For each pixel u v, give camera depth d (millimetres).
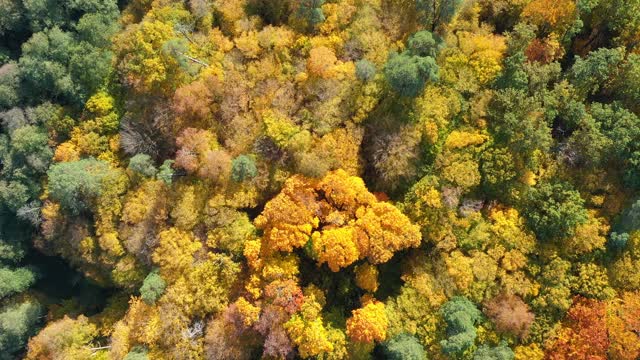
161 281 45812
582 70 44531
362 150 46094
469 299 44250
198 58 48281
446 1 45000
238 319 44156
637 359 42719
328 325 44562
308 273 46719
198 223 46656
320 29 47750
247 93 47156
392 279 47719
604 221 44281
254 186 45750
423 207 44719
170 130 48406
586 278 43219
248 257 43594
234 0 49438
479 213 45031
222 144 47406
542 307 43594
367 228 42719
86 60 49969
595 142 43219
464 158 45031
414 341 42844
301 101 46125
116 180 48938
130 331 47281
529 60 46344
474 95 46531
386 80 44781
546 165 45406
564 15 46031
